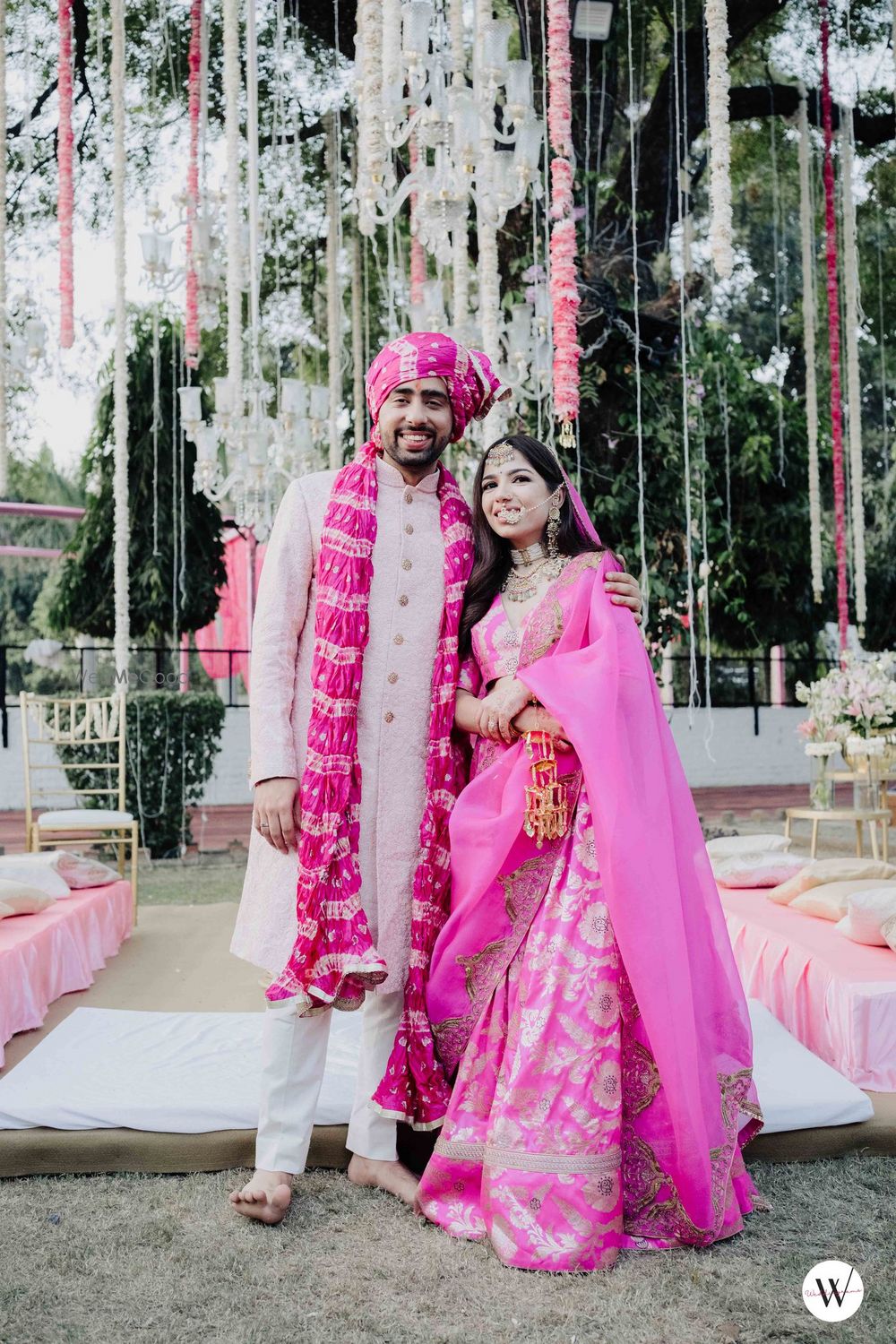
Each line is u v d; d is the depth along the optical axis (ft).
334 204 16.75
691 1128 5.45
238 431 14.97
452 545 6.66
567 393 9.64
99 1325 4.87
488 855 6.16
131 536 25.16
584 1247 5.38
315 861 6.07
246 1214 5.94
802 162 17.06
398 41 8.48
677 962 5.66
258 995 10.68
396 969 6.35
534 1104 5.65
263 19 17.53
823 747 17.03
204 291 14.08
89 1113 6.70
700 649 30.81
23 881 11.45
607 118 17.83
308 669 6.60
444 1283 5.27
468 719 6.49
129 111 18.70
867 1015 7.43
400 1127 6.85
